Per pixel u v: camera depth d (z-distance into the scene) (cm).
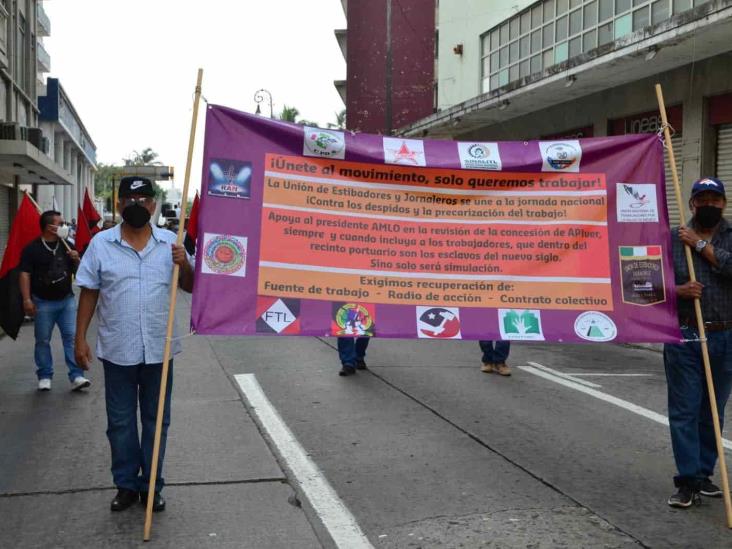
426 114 3528
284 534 455
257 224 494
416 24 3534
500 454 614
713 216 492
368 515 485
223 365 1015
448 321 509
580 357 1124
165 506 498
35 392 858
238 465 584
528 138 2134
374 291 506
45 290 848
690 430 494
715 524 466
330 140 505
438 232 516
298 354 1106
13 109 2872
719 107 1445
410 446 636
